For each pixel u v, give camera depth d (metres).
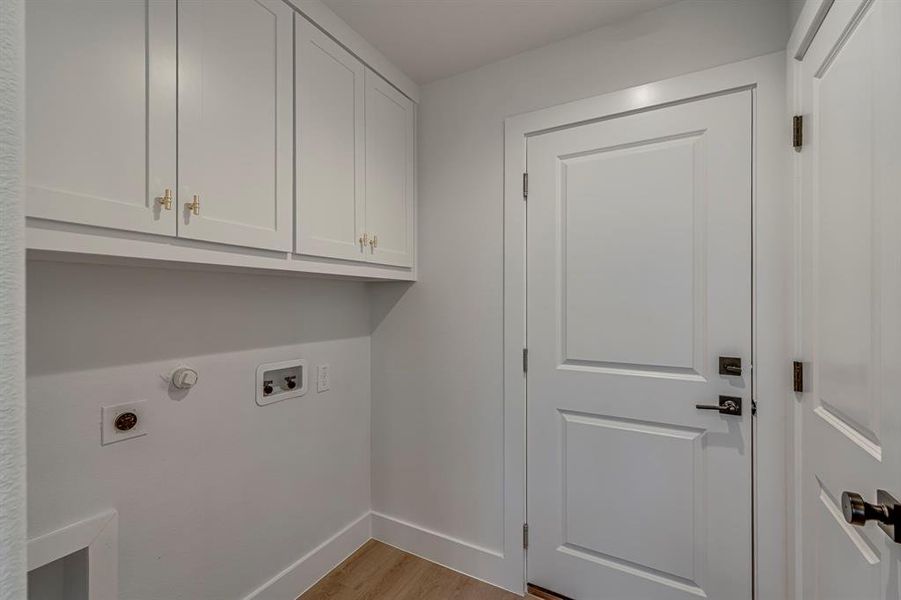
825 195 1.01
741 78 1.36
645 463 1.52
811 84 1.10
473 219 1.89
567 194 1.66
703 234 1.42
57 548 1.04
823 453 1.02
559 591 1.68
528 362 1.74
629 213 1.55
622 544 1.56
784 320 1.30
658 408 1.50
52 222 0.82
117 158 0.91
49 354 1.05
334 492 1.93
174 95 1.02
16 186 0.27
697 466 1.44
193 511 1.36
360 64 1.66
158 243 1.00
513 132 1.77
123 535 1.18
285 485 1.69
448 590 1.76
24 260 0.28
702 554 1.43
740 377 1.37
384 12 1.50
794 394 1.22
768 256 1.32
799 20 1.16
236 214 1.17
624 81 1.55
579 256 1.64
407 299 2.06
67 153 0.83
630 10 1.50
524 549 1.74
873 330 0.78
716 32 1.40
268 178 1.27
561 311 1.68
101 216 0.88
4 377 0.26
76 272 1.10
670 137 1.48
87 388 1.11
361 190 1.66
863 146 0.82
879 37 0.76
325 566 1.86
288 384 1.70
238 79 1.18
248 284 1.55
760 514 1.33
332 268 1.54
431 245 2.00
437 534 1.96
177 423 1.32
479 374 1.87
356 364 2.07
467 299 1.90
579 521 1.64
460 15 1.52
